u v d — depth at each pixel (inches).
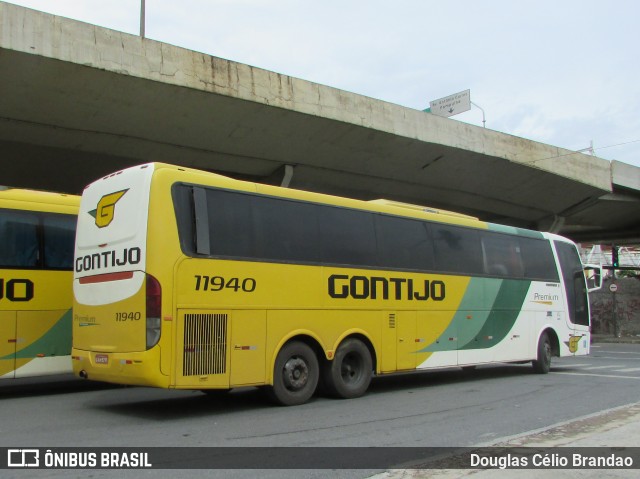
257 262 347.9
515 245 553.6
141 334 305.1
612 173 1180.5
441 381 514.0
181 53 633.0
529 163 1022.4
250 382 337.4
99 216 342.3
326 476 217.9
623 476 210.2
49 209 420.8
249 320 339.3
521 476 209.9
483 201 1126.4
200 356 315.9
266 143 766.5
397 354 426.0
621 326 1631.4
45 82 576.1
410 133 850.1
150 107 646.5
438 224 476.4
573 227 1596.9
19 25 536.7
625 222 1455.5
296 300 365.1
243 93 678.5
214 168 807.1
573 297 620.7
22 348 395.5
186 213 322.7
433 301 458.0
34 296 403.9
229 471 222.1
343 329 391.9
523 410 360.2
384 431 294.4
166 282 307.3
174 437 276.7
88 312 339.9
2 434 281.7
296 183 903.7
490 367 644.1
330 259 389.1
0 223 396.8
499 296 520.7
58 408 359.9
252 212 351.9
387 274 425.1
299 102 729.0
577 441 261.9
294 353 363.9
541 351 568.1
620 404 386.9
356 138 812.6
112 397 407.8
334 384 385.7
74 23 567.5
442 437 282.4
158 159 746.2
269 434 284.8
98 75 585.3
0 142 661.9
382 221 430.6
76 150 695.7
